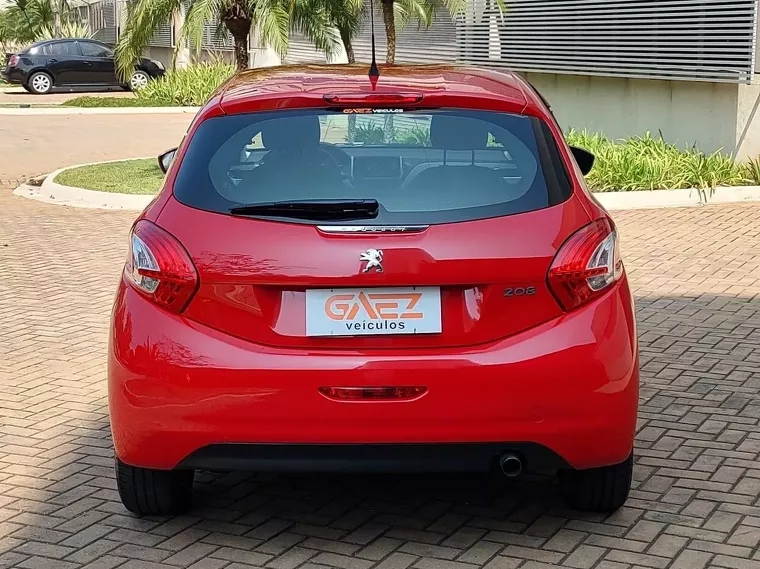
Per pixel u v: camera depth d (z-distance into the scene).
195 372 3.71
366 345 3.73
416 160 3.97
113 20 39.97
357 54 22.95
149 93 27.70
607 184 12.76
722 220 11.23
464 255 3.70
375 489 4.66
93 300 8.35
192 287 3.77
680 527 4.23
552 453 3.80
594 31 15.33
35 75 31.88
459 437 3.72
